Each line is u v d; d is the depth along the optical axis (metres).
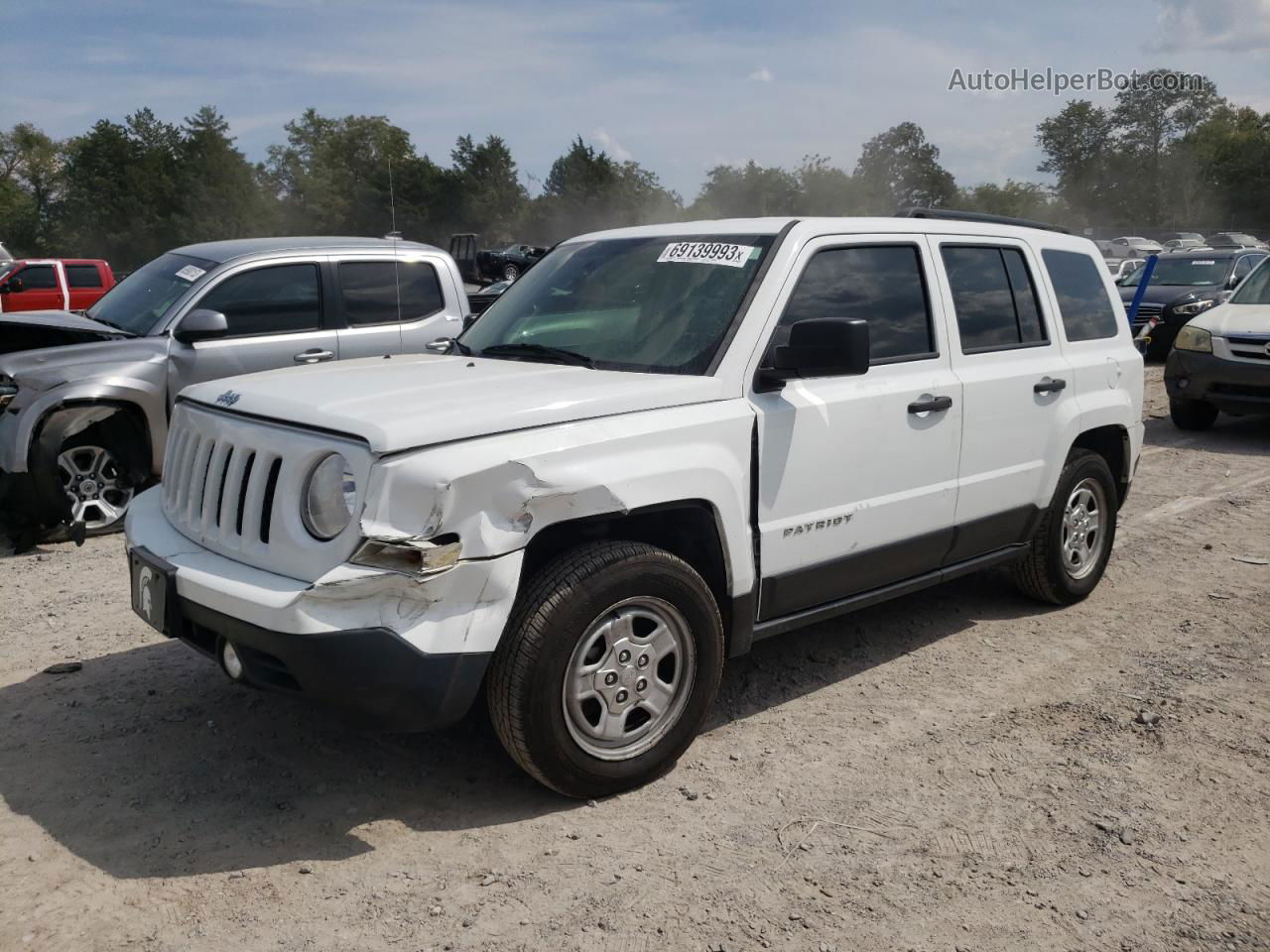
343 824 3.43
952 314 4.68
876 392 4.25
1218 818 3.46
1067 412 5.20
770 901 3.01
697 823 3.43
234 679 3.32
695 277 4.18
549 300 4.57
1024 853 3.26
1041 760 3.88
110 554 6.68
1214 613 5.48
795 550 4.02
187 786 3.66
